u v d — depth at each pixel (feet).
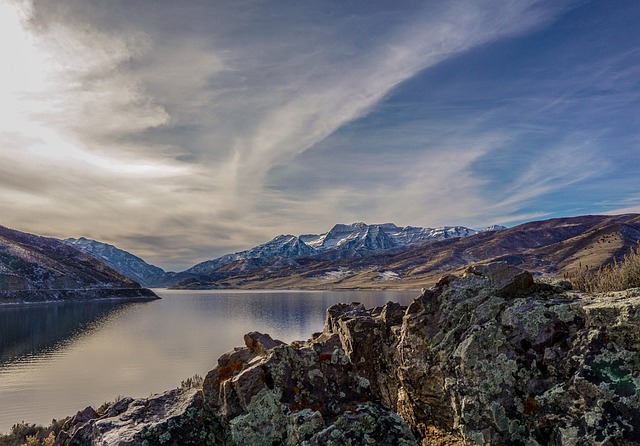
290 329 328.70
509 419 26.13
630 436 21.16
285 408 33.30
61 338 310.45
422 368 31.78
